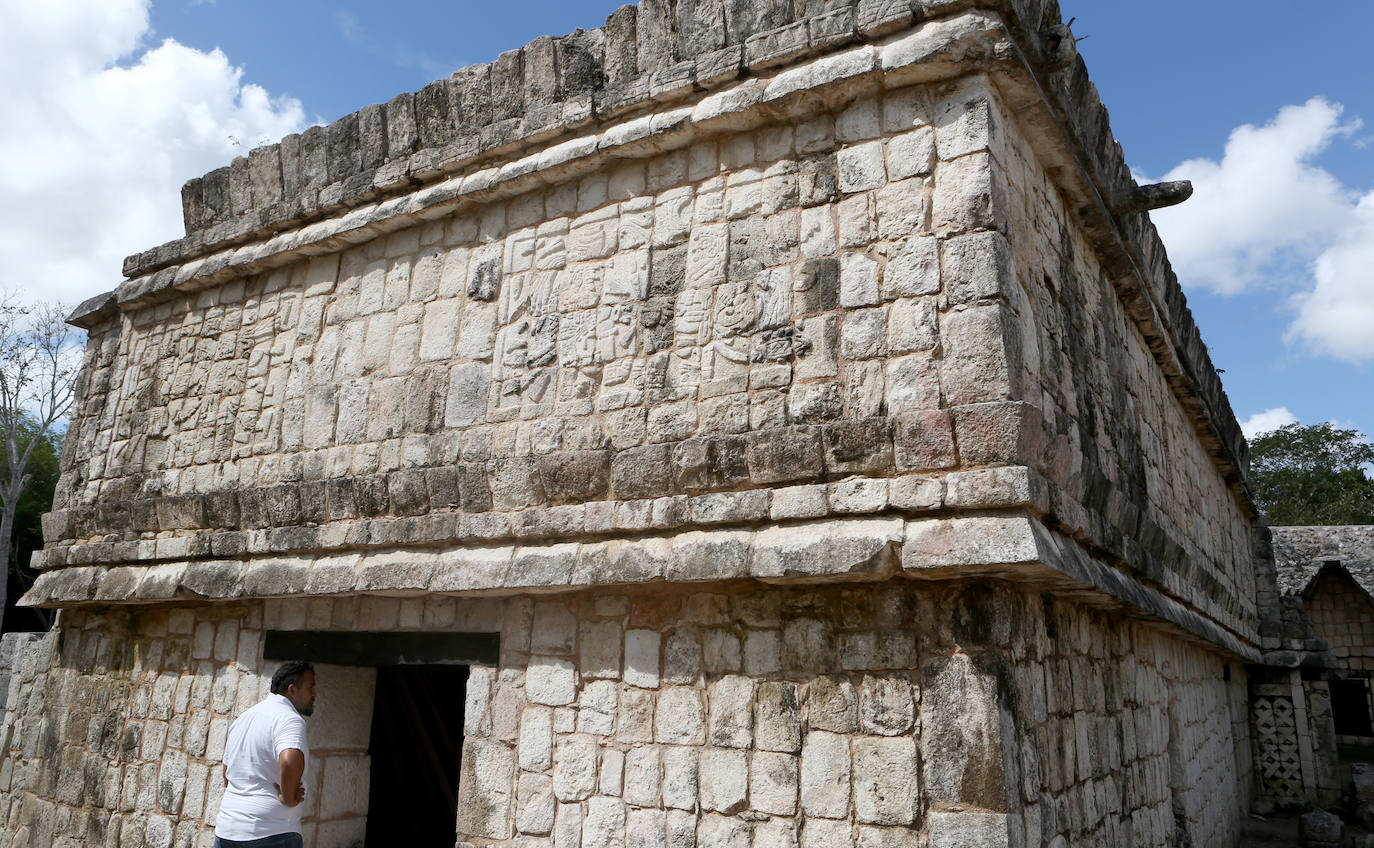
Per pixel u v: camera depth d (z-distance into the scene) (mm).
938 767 3713
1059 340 4801
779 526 4145
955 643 3811
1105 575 4605
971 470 3721
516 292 5402
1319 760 13047
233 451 6492
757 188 4668
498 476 5039
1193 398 8742
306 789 5820
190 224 7371
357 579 5340
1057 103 4801
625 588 4617
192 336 7102
